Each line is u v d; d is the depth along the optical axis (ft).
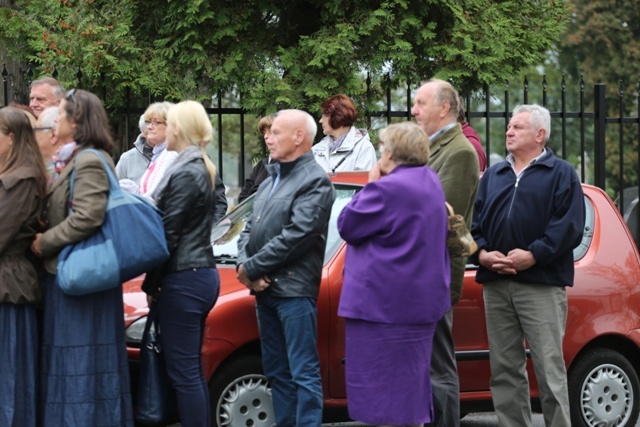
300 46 46.60
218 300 29.60
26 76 49.08
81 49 44.62
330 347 30.40
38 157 26.76
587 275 33.45
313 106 45.73
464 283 32.14
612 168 142.51
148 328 27.68
